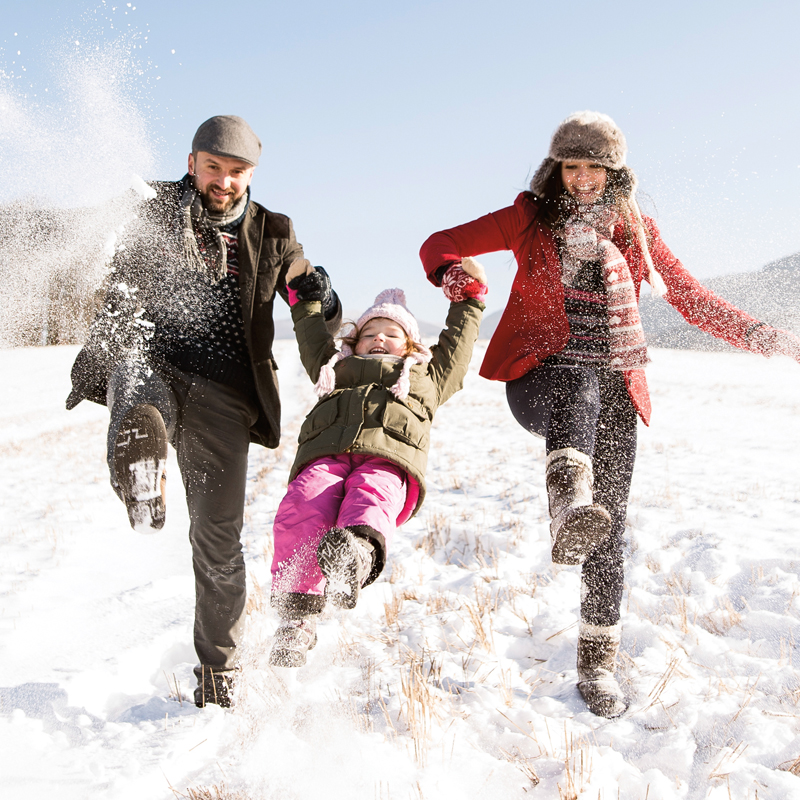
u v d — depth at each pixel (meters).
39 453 15.20
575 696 3.13
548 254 3.05
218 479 3.01
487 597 4.39
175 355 3.03
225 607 3.03
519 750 2.63
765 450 11.00
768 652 3.54
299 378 35.19
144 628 4.06
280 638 2.82
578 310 3.05
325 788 2.29
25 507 9.08
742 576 4.66
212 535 3.01
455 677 3.28
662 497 7.27
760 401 19.48
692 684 3.12
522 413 3.19
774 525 6.04
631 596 4.32
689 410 17.47
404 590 4.69
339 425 2.92
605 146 2.95
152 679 3.54
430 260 3.26
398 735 2.68
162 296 2.98
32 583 5.33
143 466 2.71
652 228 3.28
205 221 3.02
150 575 5.56
